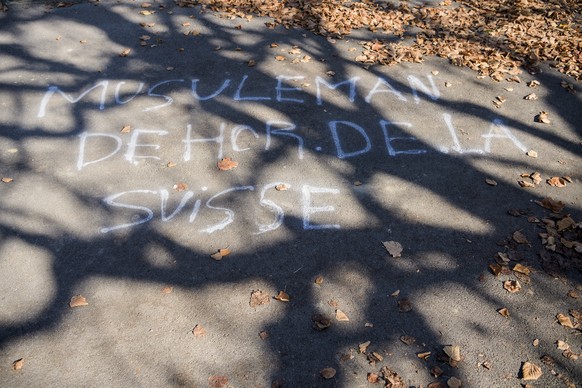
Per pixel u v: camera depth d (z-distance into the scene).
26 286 3.54
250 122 5.07
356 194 4.34
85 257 3.76
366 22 6.95
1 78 5.55
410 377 3.06
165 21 6.78
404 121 5.16
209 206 4.18
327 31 6.68
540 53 6.27
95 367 3.08
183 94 5.42
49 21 6.69
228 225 4.02
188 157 4.65
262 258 3.77
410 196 4.33
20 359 3.12
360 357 3.16
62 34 6.41
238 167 4.55
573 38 6.55
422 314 3.42
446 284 3.62
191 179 4.42
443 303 3.49
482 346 3.24
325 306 3.46
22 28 6.51
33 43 6.20
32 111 5.12
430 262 3.78
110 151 4.68
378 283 3.62
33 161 4.55
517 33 6.70
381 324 3.36
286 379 3.05
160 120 5.06
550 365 3.13
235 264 3.72
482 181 4.50
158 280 3.60
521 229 4.05
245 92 5.48
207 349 3.19
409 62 6.09
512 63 6.06
